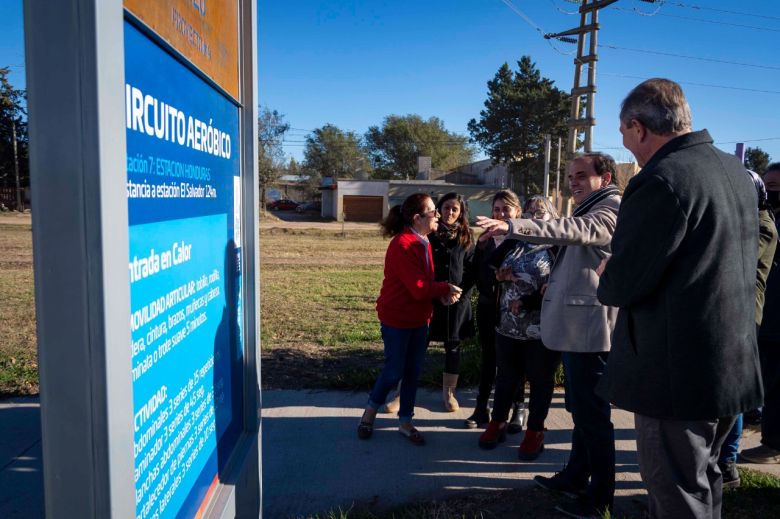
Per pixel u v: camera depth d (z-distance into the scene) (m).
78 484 1.18
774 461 3.94
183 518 1.76
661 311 2.14
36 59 1.12
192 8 1.75
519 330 3.81
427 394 5.20
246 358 2.50
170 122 1.60
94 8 1.10
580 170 3.19
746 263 2.19
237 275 2.39
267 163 50.44
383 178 81.44
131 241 1.35
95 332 1.15
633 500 3.40
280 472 3.69
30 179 1.14
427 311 4.11
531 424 3.90
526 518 3.18
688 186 2.07
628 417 4.75
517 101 56.12
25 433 4.14
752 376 2.18
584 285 3.04
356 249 22.98
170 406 1.63
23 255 15.59
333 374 5.64
